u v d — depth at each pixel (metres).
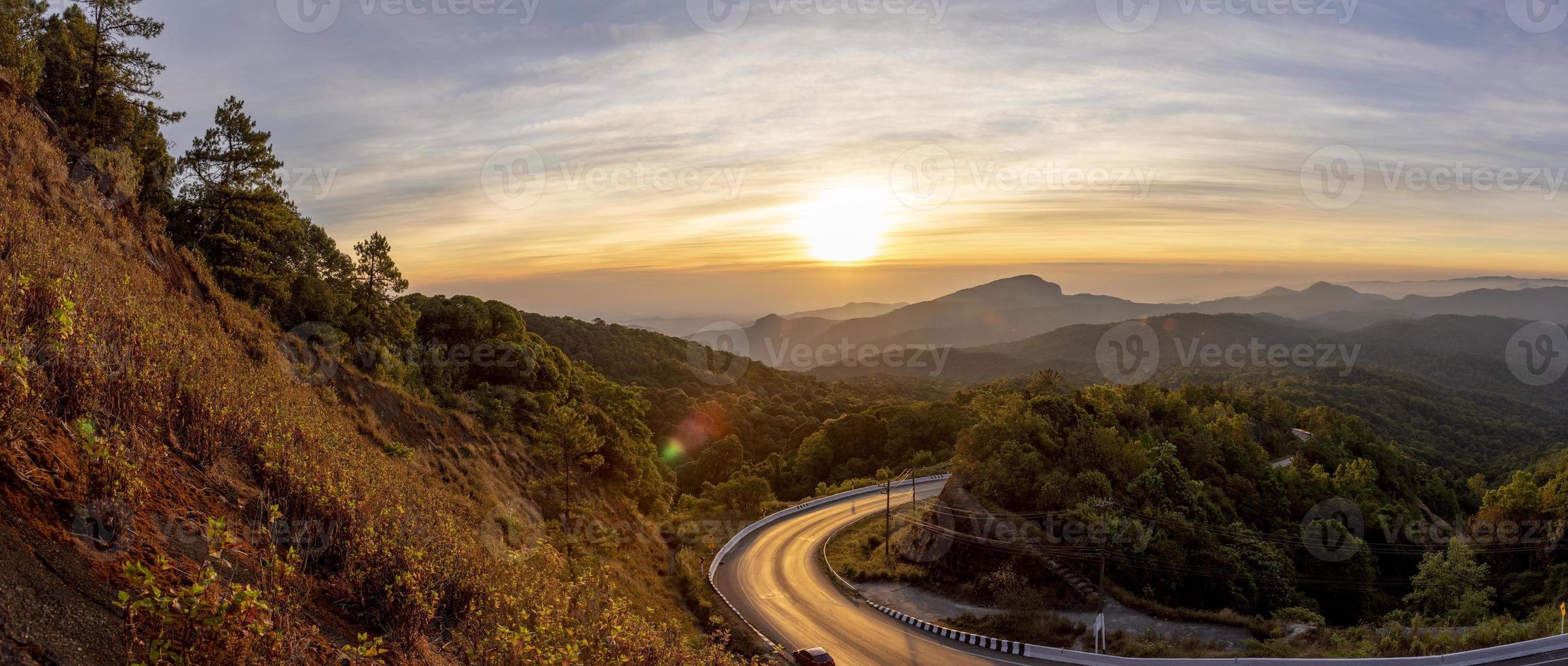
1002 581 41.28
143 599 4.75
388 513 10.23
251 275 30.30
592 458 33.06
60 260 9.43
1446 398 166.50
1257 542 51.41
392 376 35.75
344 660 6.46
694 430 109.88
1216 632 37.72
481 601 9.56
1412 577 57.09
